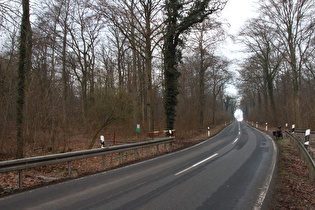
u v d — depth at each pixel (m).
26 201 5.39
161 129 27.33
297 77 27.33
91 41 29.17
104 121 16.33
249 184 6.76
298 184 6.82
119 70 28.44
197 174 7.98
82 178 7.68
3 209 4.91
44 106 12.42
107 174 8.26
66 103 14.68
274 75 38.25
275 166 9.30
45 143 12.98
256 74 41.88
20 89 10.83
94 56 30.66
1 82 11.77
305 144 10.29
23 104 10.89
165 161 10.77
